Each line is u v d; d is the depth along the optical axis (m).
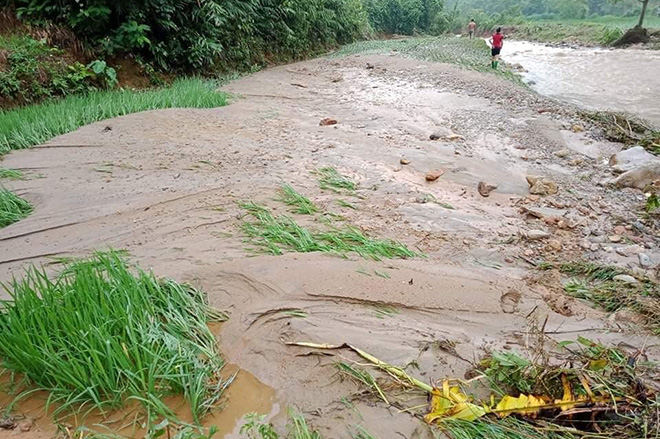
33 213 4.22
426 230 4.02
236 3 12.98
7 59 7.82
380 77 12.05
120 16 9.91
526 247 3.85
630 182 5.13
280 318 2.79
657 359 2.57
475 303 2.99
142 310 2.63
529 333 2.71
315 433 2.09
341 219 4.12
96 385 2.24
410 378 2.30
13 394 2.30
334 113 8.11
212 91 8.97
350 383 2.33
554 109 8.24
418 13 33.59
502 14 43.78
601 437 1.97
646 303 3.02
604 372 2.25
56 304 2.50
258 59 14.29
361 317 2.81
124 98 7.84
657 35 21.09
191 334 2.66
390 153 5.85
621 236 4.07
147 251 3.54
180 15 10.86
